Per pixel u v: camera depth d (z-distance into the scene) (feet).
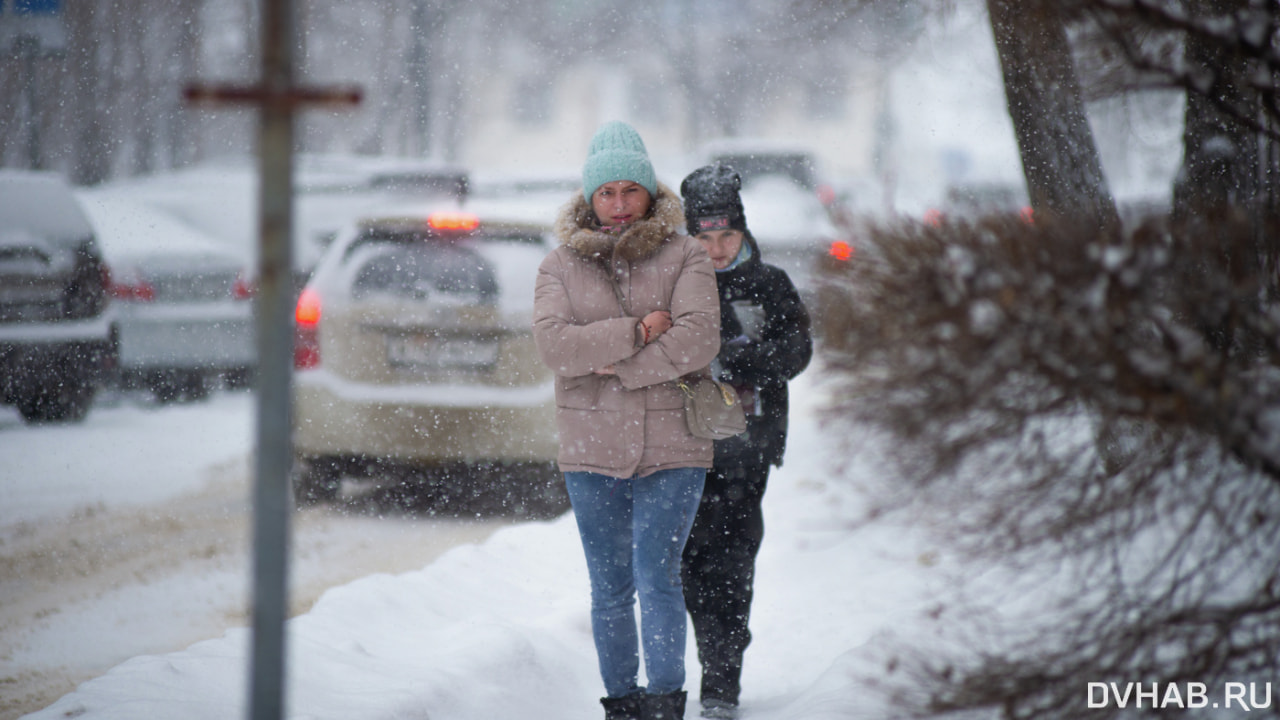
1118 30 36.14
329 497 90.43
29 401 125.80
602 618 46.88
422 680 49.73
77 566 75.41
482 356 86.58
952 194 32.83
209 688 49.37
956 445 29.73
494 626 58.03
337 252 89.76
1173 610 31.40
